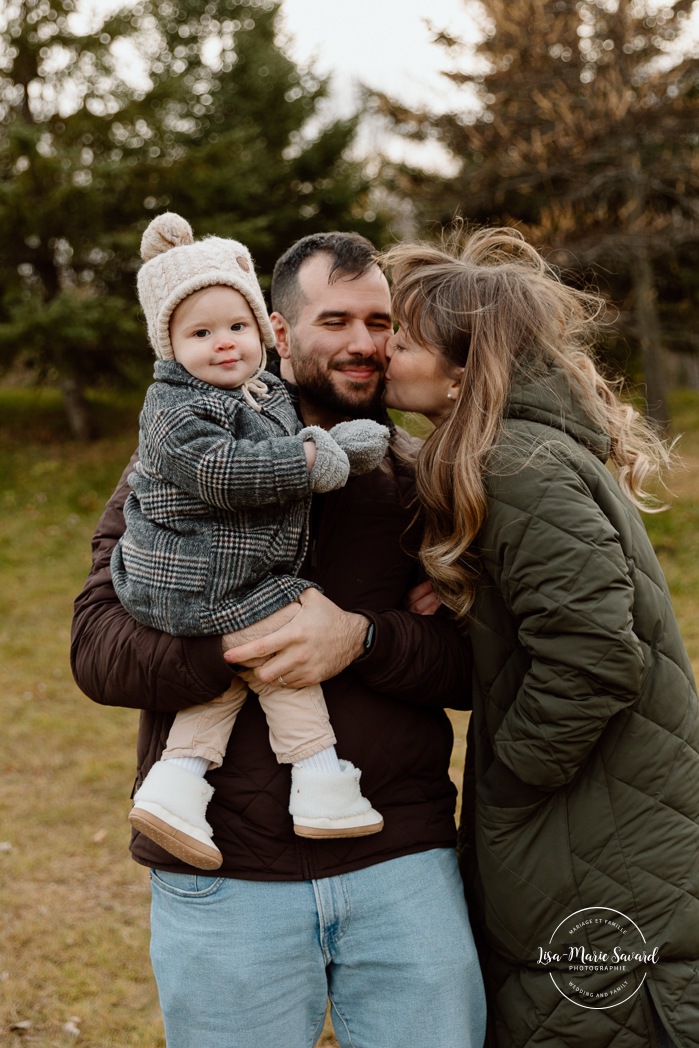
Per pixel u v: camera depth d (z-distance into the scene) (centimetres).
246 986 161
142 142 1219
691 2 1029
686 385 2044
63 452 1258
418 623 177
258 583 167
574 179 1121
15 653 663
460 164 1271
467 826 188
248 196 1302
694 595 708
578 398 170
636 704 161
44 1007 299
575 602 146
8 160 1160
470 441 161
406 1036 164
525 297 171
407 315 178
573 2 1038
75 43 1205
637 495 187
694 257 1302
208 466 159
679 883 160
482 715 172
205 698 164
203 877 165
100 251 1221
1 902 358
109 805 445
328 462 162
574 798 162
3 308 1200
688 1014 160
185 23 1460
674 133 1063
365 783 172
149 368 1209
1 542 930
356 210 1395
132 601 168
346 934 167
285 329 204
